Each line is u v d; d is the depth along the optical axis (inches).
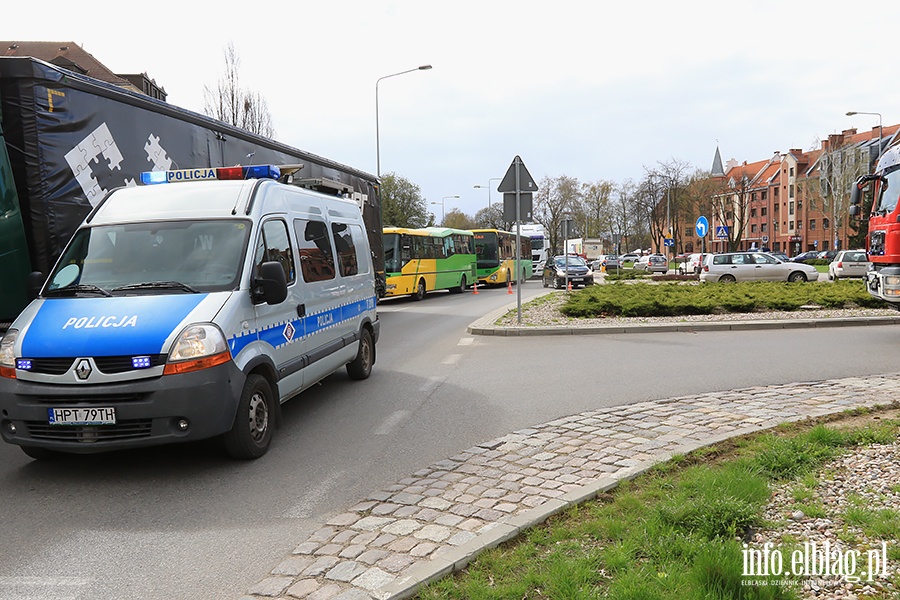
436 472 202.8
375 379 364.8
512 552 143.2
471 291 1296.8
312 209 304.5
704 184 2797.7
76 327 203.9
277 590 133.6
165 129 349.4
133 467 219.1
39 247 271.3
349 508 180.5
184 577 144.3
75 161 286.0
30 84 268.5
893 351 414.9
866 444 201.8
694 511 147.9
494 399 306.8
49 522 176.1
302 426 268.7
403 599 128.3
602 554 136.6
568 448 219.8
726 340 485.1
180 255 233.5
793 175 3622.0
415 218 2593.5
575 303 649.6
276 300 229.0
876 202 496.4
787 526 145.9
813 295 683.4
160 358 196.5
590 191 3442.4
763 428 230.4
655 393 309.3
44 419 196.4
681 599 115.6
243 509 182.4
